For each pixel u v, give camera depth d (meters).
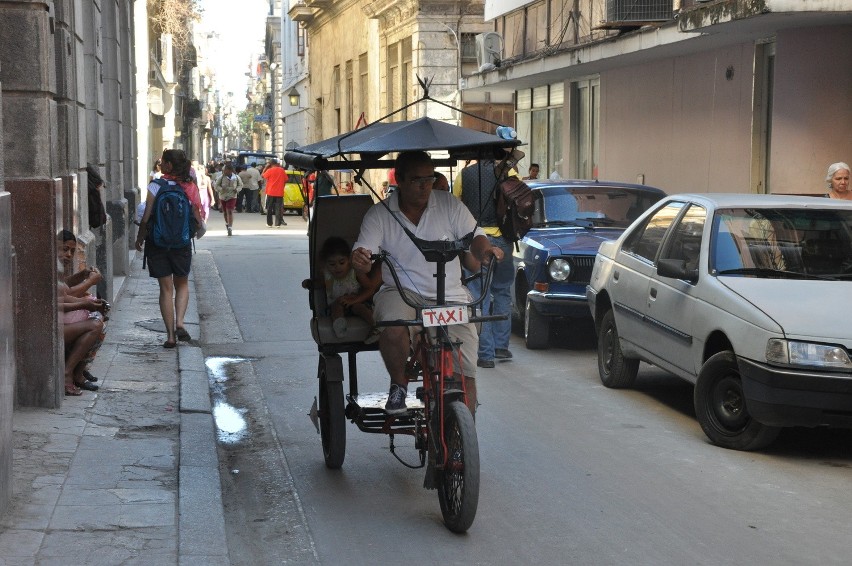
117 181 17.81
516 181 10.04
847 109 15.77
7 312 6.03
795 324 7.41
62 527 5.80
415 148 6.49
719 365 7.95
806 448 8.02
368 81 43.91
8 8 8.31
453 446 6.16
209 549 5.61
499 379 10.55
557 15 26.17
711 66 19.09
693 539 6.01
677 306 8.64
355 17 46.38
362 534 6.13
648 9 20.31
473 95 36.03
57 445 7.45
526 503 6.66
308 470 7.44
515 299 12.82
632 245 10.01
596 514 6.45
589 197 13.15
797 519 6.38
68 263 9.45
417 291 6.64
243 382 10.39
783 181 16.30
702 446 8.03
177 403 8.96
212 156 130.00
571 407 9.32
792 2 14.30
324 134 54.19
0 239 5.85
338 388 7.28
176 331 11.84
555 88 27.81
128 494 6.42
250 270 19.73
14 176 8.38
